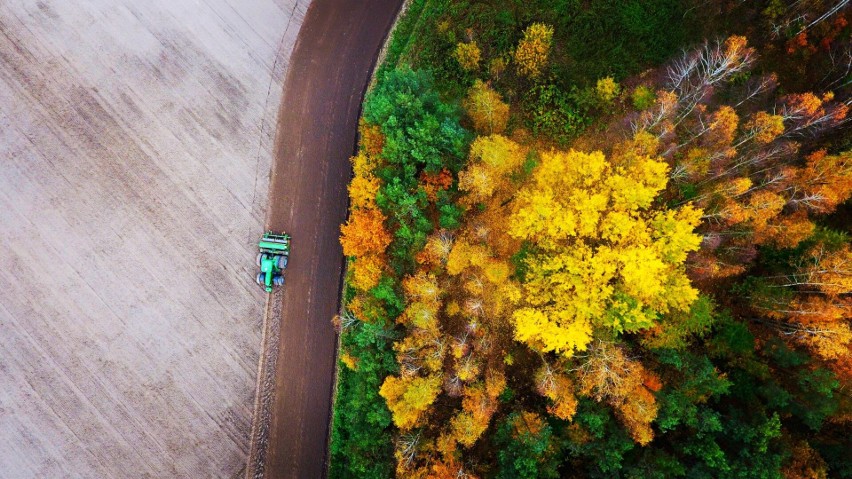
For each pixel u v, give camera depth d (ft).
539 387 146.92
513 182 155.53
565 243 142.41
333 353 174.81
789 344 145.28
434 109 152.46
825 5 155.12
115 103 180.14
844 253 141.28
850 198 155.02
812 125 149.89
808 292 147.54
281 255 175.32
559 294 139.85
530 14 175.52
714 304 148.97
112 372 176.55
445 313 158.20
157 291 177.88
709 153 146.82
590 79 172.45
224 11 181.78
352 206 164.55
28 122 179.32
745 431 132.16
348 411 163.22
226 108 179.52
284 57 179.73
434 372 151.02
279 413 174.81
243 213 178.19
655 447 141.38
